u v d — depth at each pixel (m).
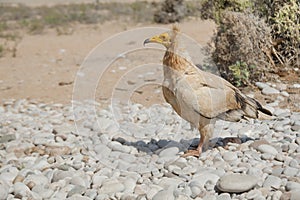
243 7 11.14
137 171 6.68
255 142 7.21
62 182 6.45
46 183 6.50
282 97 9.59
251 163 6.58
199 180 6.10
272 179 5.91
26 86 12.44
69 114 9.96
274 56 10.92
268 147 6.96
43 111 10.35
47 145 8.01
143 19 23.41
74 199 5.91
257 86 10.16
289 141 7.30
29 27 22.97
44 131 8.93
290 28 10.65
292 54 10.83
